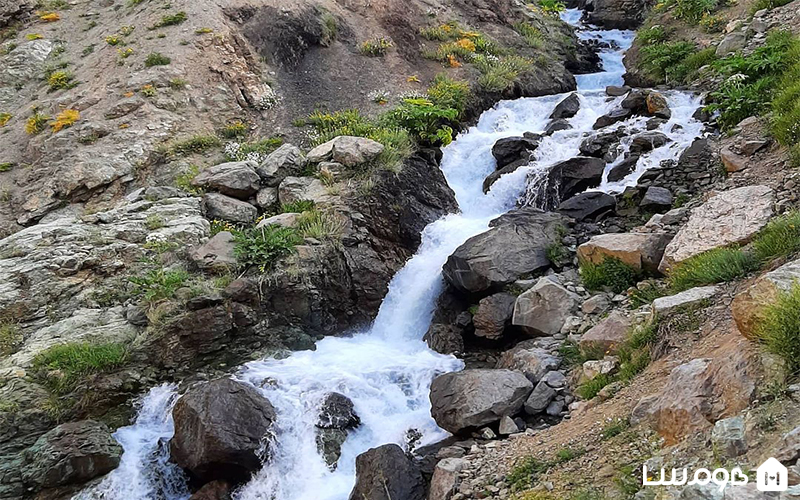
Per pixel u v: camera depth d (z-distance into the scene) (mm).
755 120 11336
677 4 19375
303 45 17391
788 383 4738
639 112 14047
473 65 18344
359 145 13047
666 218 9922
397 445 7531
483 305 9781
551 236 10656
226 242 10906
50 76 16531
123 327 9719
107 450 7973
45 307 9992
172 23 17078
